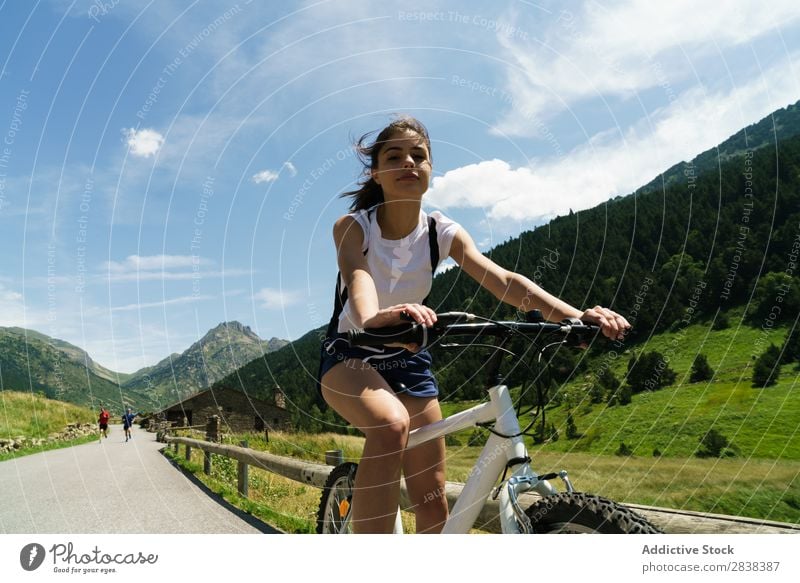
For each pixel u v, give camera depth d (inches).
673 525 82.4
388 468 62.6
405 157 76.6
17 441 729.6
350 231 76.2
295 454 173.2
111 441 894.4
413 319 54.5
